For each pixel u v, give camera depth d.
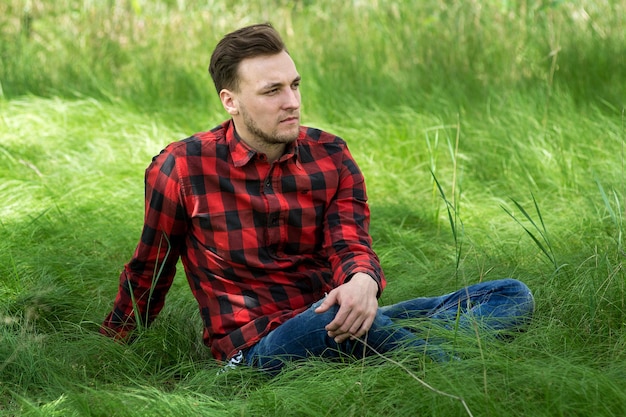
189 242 3.33
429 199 5.66
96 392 2.92
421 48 8.33
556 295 3.72
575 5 8.55
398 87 7.71
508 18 8.40
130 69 8.93
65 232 4.95
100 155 6.47
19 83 8.45
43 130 7.13
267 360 3.17
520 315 3.35
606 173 5.68
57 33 9.33
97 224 5.07
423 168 6.14
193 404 2.92
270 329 3.21
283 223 3.24
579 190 5.53
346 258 3.22
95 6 9.52
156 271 3.41
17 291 4.14
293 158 3.25
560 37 7.89
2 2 9.50
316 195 3.28
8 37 9.18
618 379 2.93
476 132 6.56
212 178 3.21
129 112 7.59
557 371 2.91
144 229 3.32
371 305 3.06
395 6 9.03
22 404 2.95
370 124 6.95
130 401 2.93
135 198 5.55
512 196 5.62
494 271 4.18
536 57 7.90
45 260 4.45
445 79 7.81
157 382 3.31
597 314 3.54
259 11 9.39
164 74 8.40
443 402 2.76
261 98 3.10
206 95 8.14
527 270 4.17
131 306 3.51
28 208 5.35
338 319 3.02
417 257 4.74
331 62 8.33
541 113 6.77
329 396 2.89
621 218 4.59
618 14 8.41
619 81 7.45
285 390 2.98
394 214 5.37
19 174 5.98
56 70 8.81
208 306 3.31
